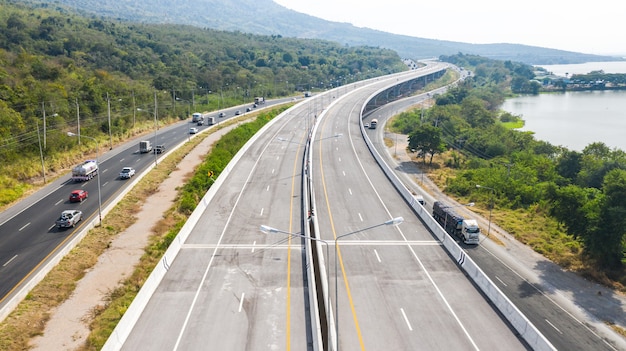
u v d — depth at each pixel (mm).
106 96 118812
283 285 42719
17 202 68438
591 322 44438
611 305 47781
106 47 180375
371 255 49375
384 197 69500
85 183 78000
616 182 55281
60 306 42906
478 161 106750
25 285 43750
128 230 60406
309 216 59750
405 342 34500
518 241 64625
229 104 176375
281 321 37031
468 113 161875
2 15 192125
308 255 46281
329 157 94500
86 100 112562
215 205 65250
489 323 37125
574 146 145875
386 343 34344
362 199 68375
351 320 37281
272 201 67062
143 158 95125
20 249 52469
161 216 65312
